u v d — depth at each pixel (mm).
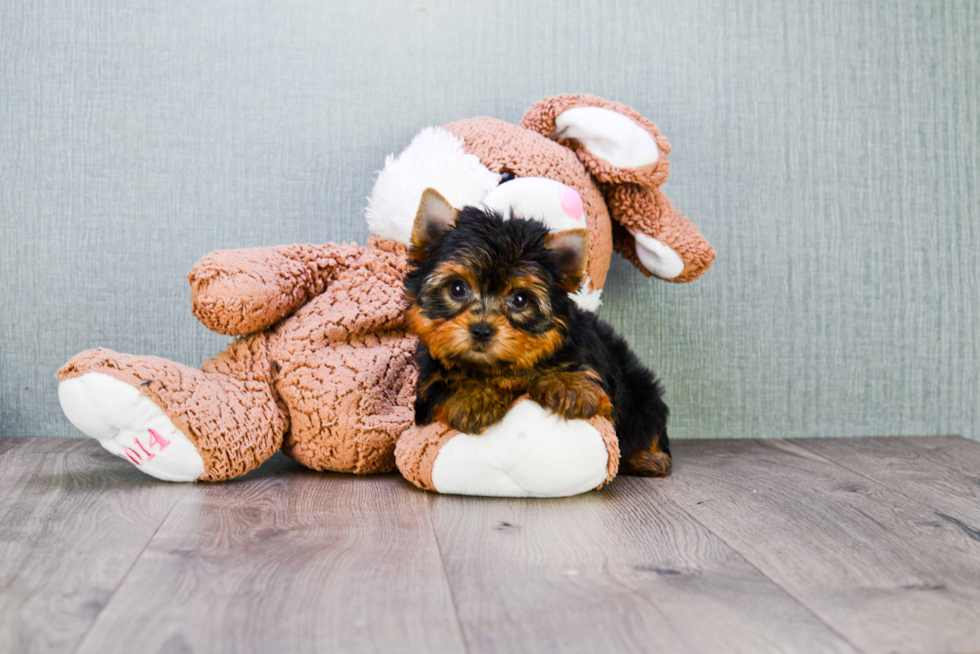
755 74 2674
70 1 2459
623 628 1138
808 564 1431
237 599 1210
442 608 1192
